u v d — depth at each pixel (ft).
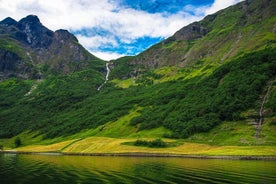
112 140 581.94
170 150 472.85
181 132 577.84
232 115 560.20
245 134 500.33
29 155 509.35
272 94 573.33
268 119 519.60
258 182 183.11
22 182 183.42
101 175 215.72
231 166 274.36
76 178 200.75
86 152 520.01
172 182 184.24
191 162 322.14
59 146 640.99
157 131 634.02
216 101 629.51
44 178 200.54
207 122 571.69
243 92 611.47
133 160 361.10
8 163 319.88
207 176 208.85
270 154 378.53
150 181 187.73
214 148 453.17
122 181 187.93
